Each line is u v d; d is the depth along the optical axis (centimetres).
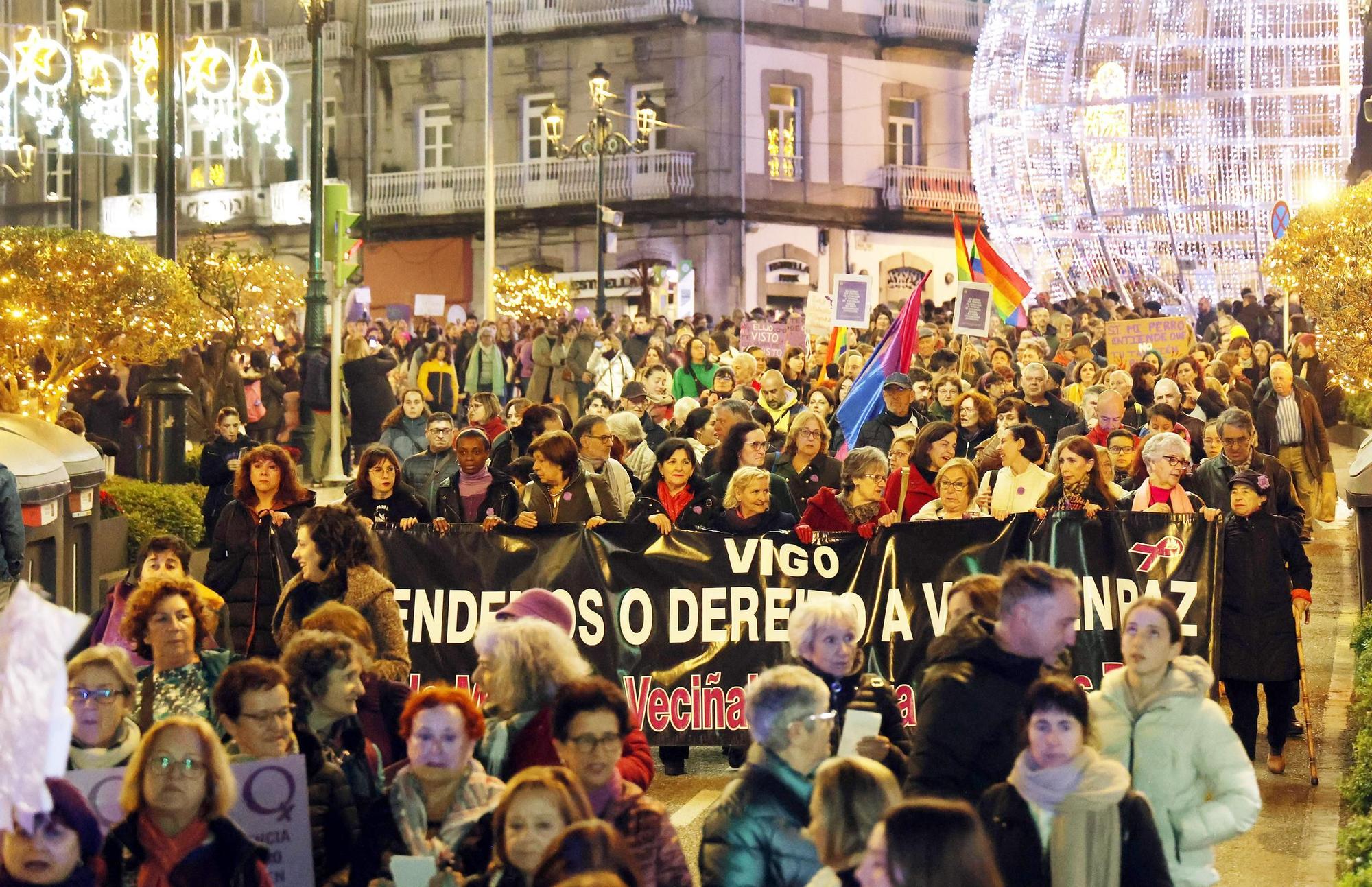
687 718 1091
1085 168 4447
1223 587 1080
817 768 570
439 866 592
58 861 544
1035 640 633
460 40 5862
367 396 2878
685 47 5603
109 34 6050
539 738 671
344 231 2744
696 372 2664
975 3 6081
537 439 1223
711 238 5616
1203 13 4300
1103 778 576
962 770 626
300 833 625
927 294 6050
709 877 579
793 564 1097
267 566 1082
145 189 6272
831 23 5812
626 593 1094
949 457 1225
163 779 567
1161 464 1176
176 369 2191
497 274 5269
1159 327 2586
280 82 6062
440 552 1095
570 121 5756
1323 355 2406
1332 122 4203
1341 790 980
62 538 1421
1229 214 4300
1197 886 663
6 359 2002
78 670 667
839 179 5853
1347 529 2138
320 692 677
